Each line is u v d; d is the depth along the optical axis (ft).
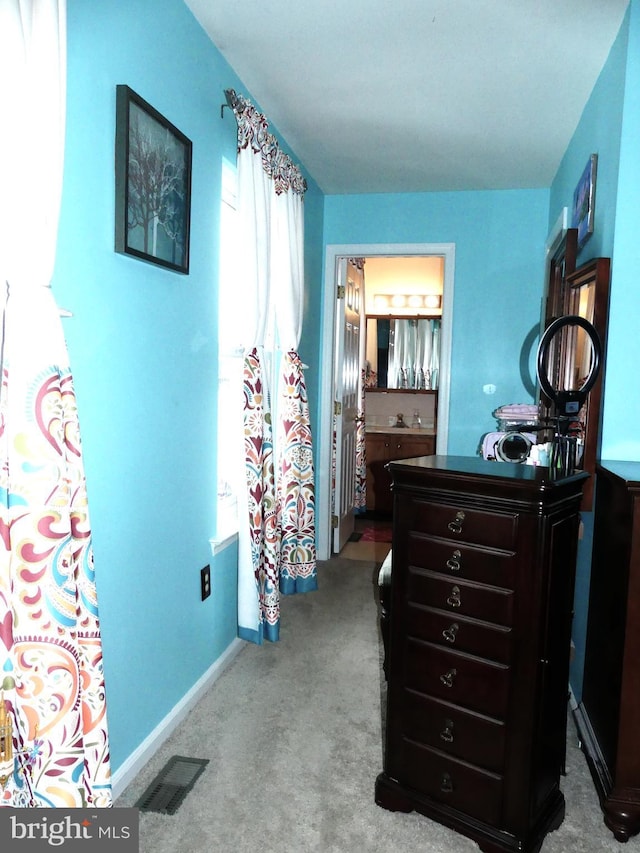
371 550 14.51
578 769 6.46
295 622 10.05
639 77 6.37
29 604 3.96
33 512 3.95
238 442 8.75
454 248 12.87
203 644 7.73
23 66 3.74
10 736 4.03
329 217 13.41
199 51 6.95
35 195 3.88
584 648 7.22
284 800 5.79
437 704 5.40
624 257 6.59
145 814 5.54
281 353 10.23
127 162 5.34
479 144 10.23
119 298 5.51
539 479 4.78
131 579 5.92
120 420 5.62
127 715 5.93
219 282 7.82
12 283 3.89
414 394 18.66
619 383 6.69
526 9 6.49
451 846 5.27
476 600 5.12
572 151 9.70
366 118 9.37
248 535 8.39
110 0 5.16
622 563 5.63
